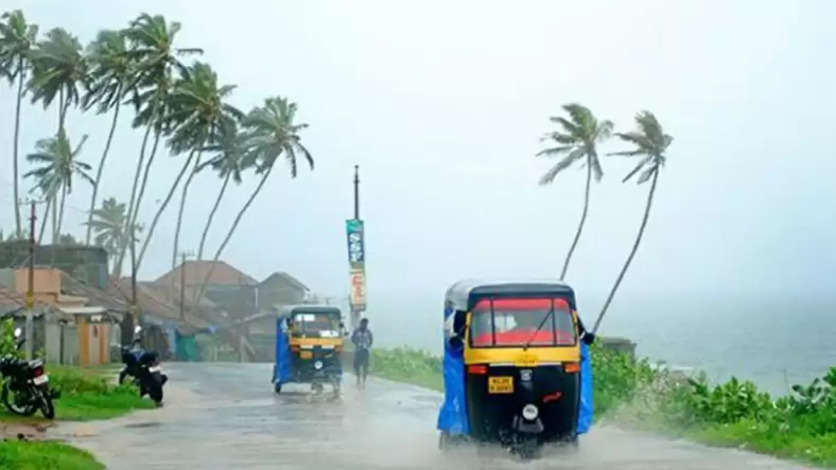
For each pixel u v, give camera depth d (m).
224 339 110.75
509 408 18.58
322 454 19.36
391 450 20.02
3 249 86.38
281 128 94.50
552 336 18.94
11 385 26.73
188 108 85.00
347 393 38.12
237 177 99.38
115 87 86.88
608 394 26.34
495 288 19.20
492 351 18.75
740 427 20.48
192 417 28.34
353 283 55.56
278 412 30.03
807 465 16.58
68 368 53.47
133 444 21.34
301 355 37.06
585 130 89.12
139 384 33.81
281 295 137.88
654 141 86.81
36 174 113.06
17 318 60.00
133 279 82.00
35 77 88.75
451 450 19.64
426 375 44.94
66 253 87.44
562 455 18.61
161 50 83.69
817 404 20.80
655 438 21.39
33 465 15.98
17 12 94.31
